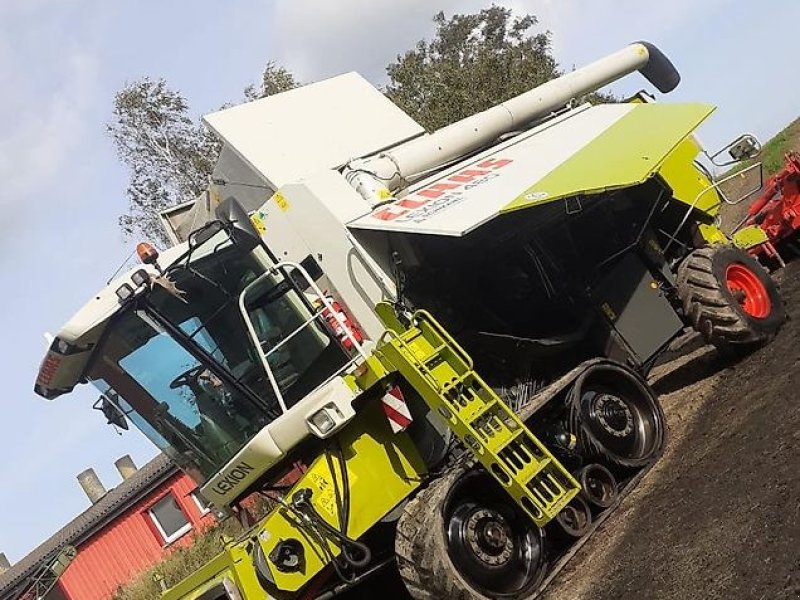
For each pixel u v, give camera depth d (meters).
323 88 8.82
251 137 7.96
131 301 6.31
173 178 20.41
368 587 7.51
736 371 7.60
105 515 23.23
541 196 6.17
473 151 8.62
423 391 5.99
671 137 7.14
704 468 5.89
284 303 6.61
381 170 7.61
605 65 10.49
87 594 23.83
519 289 7.32
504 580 5.89
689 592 4.40
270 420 6.60
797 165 9.74
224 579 6.40
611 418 6.62
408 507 6.01
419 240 6.75
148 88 20.42
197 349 6.49
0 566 36.38
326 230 6.80
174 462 7.21
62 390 7.00
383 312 6.32
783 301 8.52
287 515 6.28
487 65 21.02
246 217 6.54
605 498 6.36
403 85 21.16
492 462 5.71
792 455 5.20
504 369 7.12
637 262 7.72
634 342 7.56
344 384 6.26
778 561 4.19
